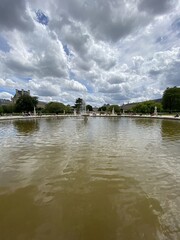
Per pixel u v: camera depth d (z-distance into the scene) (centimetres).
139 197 406
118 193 424
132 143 980
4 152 785
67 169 576
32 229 301
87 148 859
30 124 2283
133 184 471
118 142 1009
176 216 339
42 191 433
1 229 302
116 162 644
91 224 314
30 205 373
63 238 281
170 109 5791
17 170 568
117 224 315
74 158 693
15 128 1791
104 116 4697
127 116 4344
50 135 1295
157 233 293
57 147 881
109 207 367
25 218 330
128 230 300
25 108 5684
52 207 367
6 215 340
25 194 418
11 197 405
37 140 1082
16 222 319
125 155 734
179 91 5691
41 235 287
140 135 1277
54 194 420
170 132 1430
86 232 295
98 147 880
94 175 529
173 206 372
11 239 279
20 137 1201
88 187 454
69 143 982
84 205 374
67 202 385
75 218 331
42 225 311
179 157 706
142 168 585
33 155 736
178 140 1069
